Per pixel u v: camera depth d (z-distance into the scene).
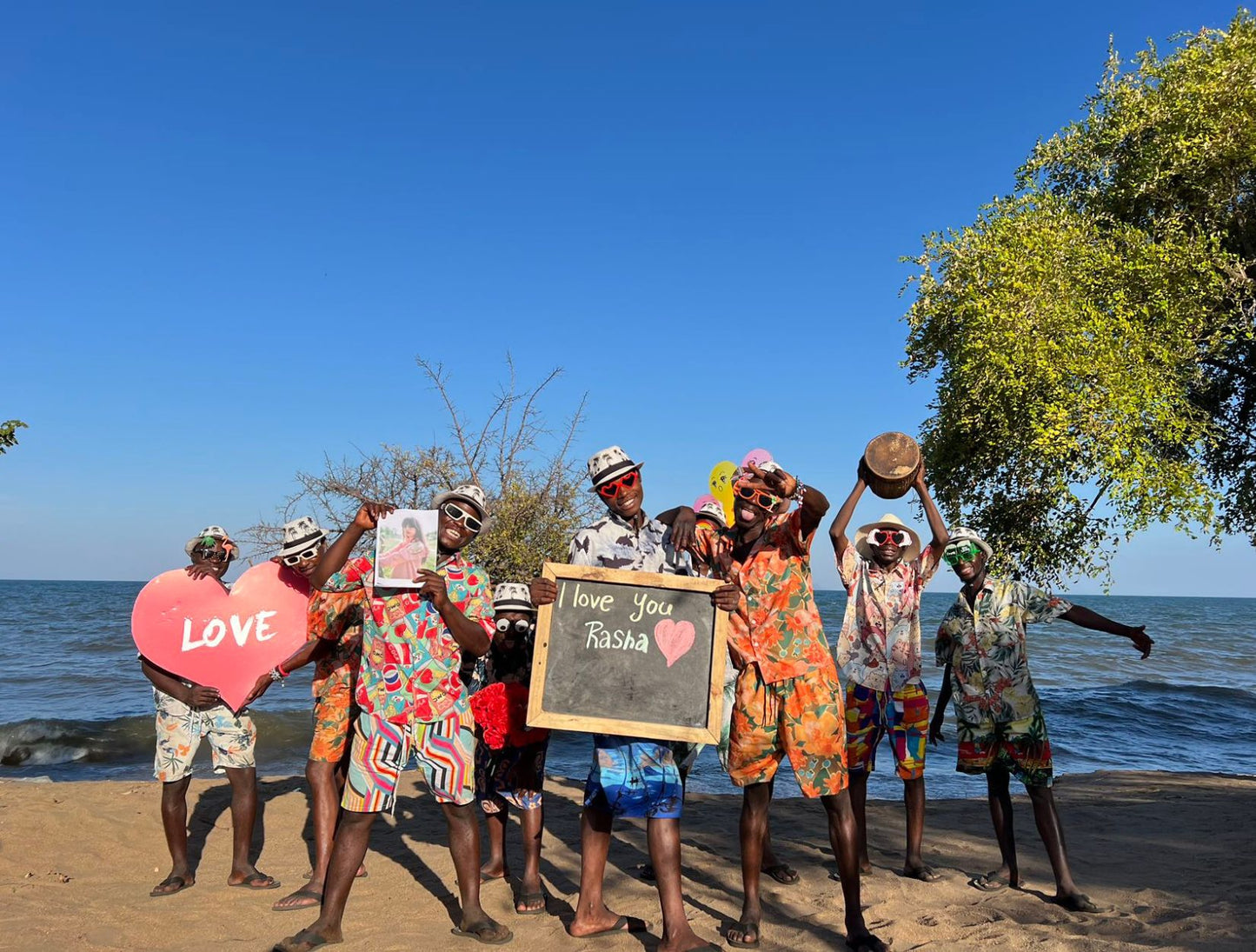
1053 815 5.23
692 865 5.96
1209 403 13.61
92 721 16.27
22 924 4.66
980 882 5.48
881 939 4.46
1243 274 11.79
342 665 5.41
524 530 12.12
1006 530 12.08
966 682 5.51
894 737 5.71
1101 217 12.71
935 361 12.20
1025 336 10.35
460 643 4.45
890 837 7.07
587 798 4.44
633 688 4.30
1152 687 27.30
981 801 9.12
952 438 12.04
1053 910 5.04
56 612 64.44
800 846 6.60
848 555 5.72
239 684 5.33
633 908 4.96
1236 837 6.99
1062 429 10.18
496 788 5.19
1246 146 11.88
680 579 4.38
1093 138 13.56
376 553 4.29
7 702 20.92
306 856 6.14
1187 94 12.45
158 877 5.67
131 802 7.61
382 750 4.31
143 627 5.27
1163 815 8.12
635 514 4.64
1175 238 12.37
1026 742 5.29
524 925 4.65
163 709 5.38
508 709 4.99
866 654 5.66
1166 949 4.32
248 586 5.43
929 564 5.34
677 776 4.32
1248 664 39.03
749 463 4.54
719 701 4.24
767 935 4.50
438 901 5.11
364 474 12.40
